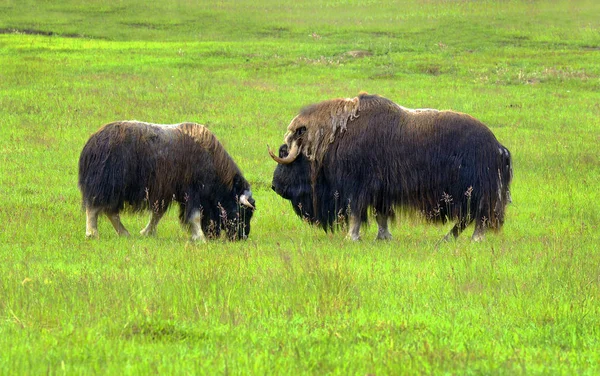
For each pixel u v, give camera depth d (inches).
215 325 839.7
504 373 694.5
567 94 3316.9
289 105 2970.0
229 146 2336.4
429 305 944.3
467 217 1422.2
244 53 4079.7
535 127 2743.6
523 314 911.7
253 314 883.4
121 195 1400.1
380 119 1444.4
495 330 849.5
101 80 3321.9
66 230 1455.5
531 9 5329.7
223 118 2731.3
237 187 1478.8
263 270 1090.7
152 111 2775.6
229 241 1423.5
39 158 2142.0
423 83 3469.5
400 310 919.7
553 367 721.6
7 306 879.1
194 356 727.7
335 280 972.6
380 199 1451.8
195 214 1445.6
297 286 970.7
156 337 792.9
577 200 1828.2
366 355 737.6
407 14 5270.7
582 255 1223.5
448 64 3855.8
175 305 896.3
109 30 4928.6
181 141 1433.3
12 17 5142.7
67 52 4042.8
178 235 1509.6
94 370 681.0
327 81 3491.6
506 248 1298.0
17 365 682.2
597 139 2561.5
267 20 5211.6
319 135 1471.5
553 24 4896.7
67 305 885.2
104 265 1138.7
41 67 3543.3
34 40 4389.8
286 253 1197.1
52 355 717.3
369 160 1439.5
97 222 1512.1
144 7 5570.9
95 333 789.9
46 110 2733.8
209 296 935.7
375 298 962.7
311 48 4227.4
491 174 1416.1
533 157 2269.9
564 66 3843.5
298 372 693.3
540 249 1289.4
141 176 1403.8
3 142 2294.5
